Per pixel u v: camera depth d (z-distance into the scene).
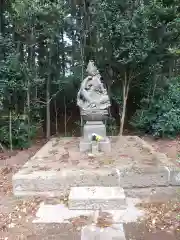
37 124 7.74
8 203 3.82
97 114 5.54
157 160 4.76
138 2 6.91
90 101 5.55
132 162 4.66
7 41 6.76
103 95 5.69
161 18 7.28
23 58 7.46
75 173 4.14
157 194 4.02
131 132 8.35
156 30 7.24
